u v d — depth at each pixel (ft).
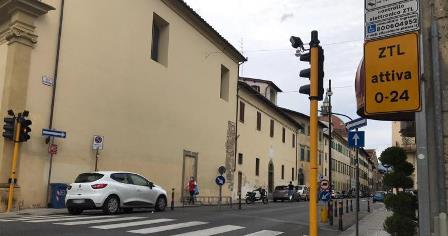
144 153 86.89
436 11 15.90
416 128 16.10
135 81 85.05
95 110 74.38
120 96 80.74
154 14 92.58
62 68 68.08
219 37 118.52
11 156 59.88
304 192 161.38
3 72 62.85
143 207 64.39
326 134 251.60
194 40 108.78
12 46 61.93
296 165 200.85
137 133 84.99
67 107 68.64
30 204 61.82
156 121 91.40
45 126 64.69
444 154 15.14
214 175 117.91
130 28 84.23
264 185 158.61
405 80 16.80
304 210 85.25
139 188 63.72
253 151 148.66
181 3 99.81
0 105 61.87
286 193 147.02
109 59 78.23
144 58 88.22
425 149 15.57
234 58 132.67
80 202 56.90
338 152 288.30
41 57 64.69
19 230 37.04
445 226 14.69
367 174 382.01
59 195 64.23
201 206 95.55
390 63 17.19
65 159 67.87
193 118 107.14
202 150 111.24
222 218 57.47
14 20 61.93
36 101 63.62
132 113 83.71
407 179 32.53
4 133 58.13
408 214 30.78
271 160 167.02
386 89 17.16
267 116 164.14
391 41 17.28
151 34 90.89
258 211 78.59
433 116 15.64
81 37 71.97
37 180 63.21
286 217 67.05
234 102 132.87
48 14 66.08
